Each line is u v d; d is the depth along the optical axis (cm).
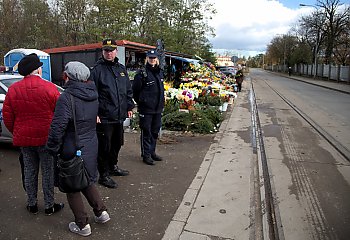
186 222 344
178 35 3194
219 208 377
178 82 1633
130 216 355
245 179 471
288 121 984
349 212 378
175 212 365
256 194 425
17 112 326
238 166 527
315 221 357
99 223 338
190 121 777
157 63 512
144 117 515
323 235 328
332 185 462
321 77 4228
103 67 420
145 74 500
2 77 629
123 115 435
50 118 329
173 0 3256
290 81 3806
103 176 434
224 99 1156
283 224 350
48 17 2769
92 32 2289
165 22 3209
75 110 296
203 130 767
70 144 297
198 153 599
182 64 1989
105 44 412
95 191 331
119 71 432
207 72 1608
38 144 330
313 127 889
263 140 723
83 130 305
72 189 299
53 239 309
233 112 1148
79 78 301
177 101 864
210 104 1090
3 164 521
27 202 382
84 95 302
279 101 1557
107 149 428
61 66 1512
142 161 546
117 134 443
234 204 389
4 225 332
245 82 3425
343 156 608
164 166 522
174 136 732
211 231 328
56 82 1551
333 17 4444
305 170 525
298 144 696
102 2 2302
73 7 2608
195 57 2653
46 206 353
